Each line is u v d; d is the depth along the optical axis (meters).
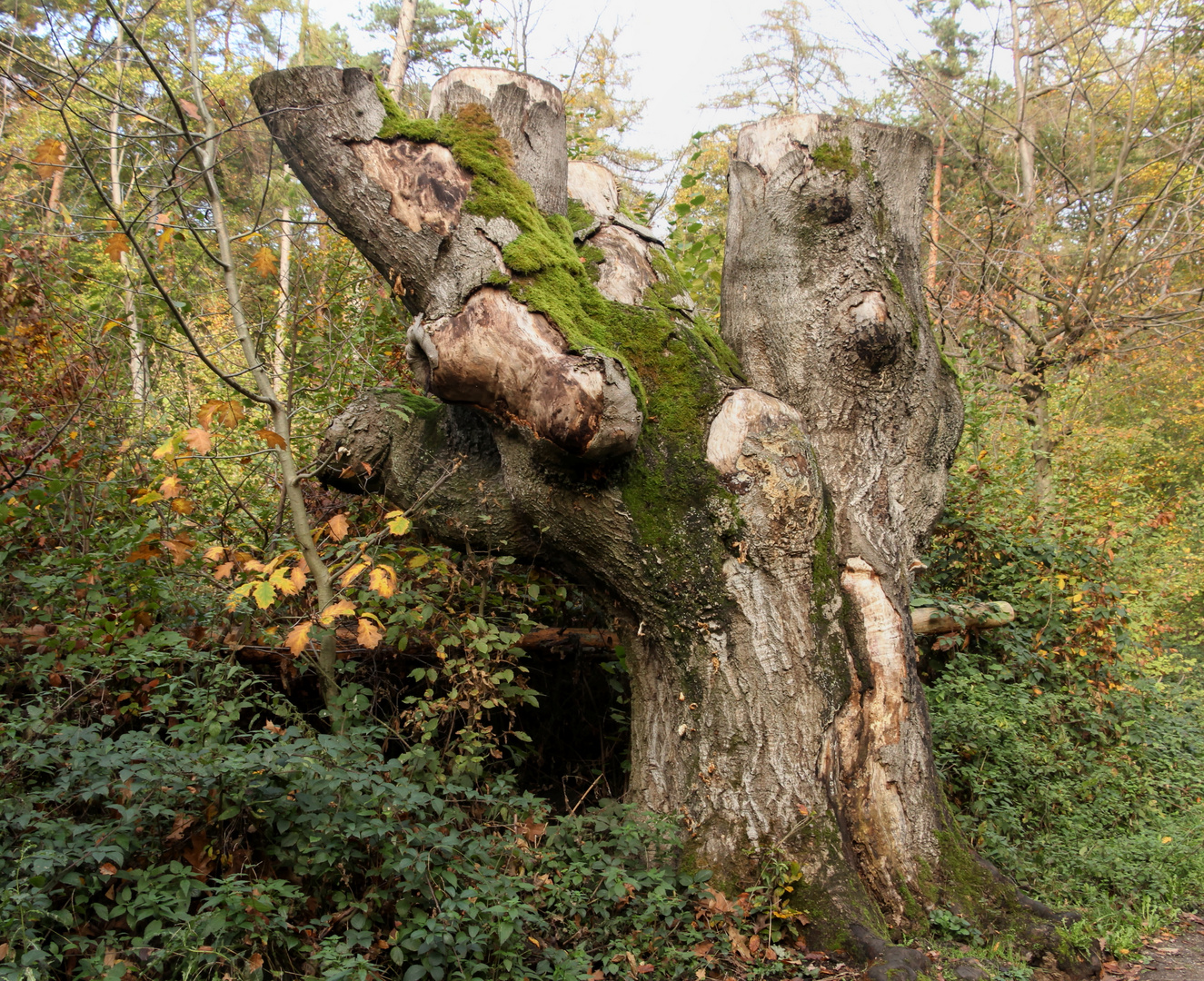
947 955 3.38
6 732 3.07
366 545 3.89
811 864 3.53
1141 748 5.91
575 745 5.17
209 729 3.20
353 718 3.84
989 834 4.49
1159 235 11.55
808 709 3.69
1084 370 11.48
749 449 3.71
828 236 4.01
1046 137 14.58
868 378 4.01
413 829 3.08
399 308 5.21
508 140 3.82
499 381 3.49
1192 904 4.42
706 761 3.73
